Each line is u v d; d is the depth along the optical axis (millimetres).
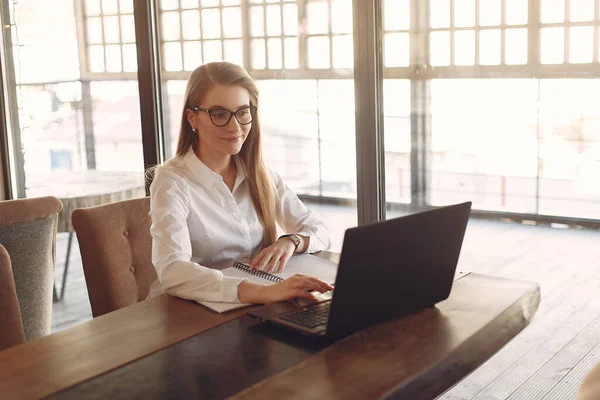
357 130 2684
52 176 3758
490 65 2439
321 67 2777
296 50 2834
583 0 2250
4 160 3855
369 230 1329
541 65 2352
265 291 1643
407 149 2645
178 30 3133
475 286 1760
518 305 1626
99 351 1393
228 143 2006
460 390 2463
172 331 1495
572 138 2342
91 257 2182
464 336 1406
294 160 2920
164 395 1184
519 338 2459
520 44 2377
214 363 1312
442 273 1563
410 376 1217
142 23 3160
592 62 2266
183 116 2086
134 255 2275
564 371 2391
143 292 2285
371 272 1375
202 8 3053
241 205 2180
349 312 1380
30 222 2414
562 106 2340
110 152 3516
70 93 3592
